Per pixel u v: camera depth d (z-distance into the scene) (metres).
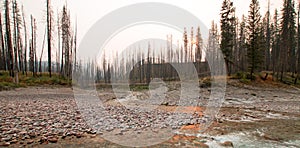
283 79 30.84
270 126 10.45
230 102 18.62
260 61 29.78
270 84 28.12
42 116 9.78
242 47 36.66
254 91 24.58
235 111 14.64
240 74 30.05
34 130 7.73
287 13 31.08
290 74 34.12
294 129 9.95
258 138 8.44
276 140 8.24
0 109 11.08
